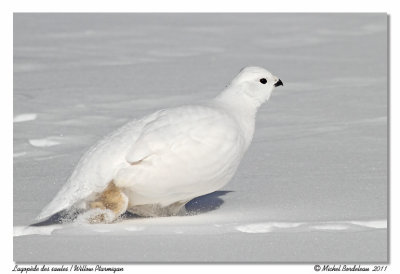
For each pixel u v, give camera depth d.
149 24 37.59
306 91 23.83
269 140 18.62
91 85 24.81
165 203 13.03
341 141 18.38
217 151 12.78
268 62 28.61
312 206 13.60
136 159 12.34
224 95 14.11
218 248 11.39
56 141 18.75
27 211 13.32
